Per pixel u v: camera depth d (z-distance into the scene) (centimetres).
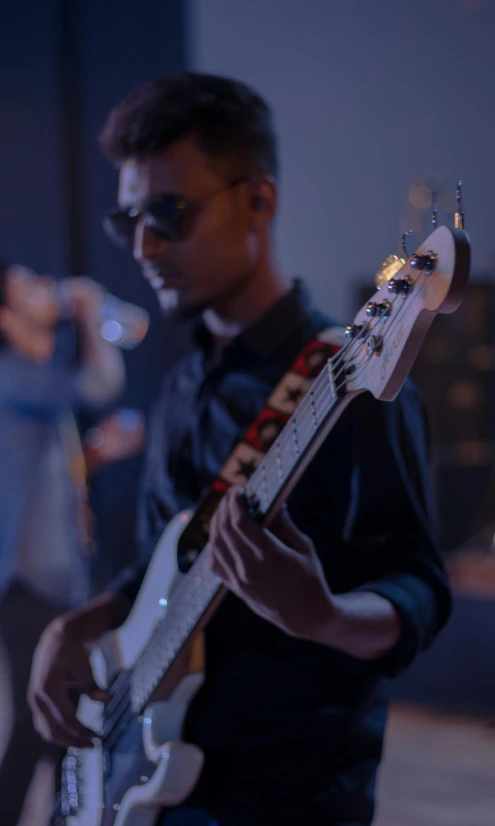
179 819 120
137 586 145
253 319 132
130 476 404
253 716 118
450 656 394
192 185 126
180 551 123
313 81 679
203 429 133
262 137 131
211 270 128
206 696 121
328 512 118
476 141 641
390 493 112
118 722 130
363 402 112
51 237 415
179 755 117
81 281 292
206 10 691
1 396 243
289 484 99
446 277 79
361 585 116
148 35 424
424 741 364
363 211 675
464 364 539
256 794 117
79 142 415
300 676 118
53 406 250
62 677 136
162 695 121
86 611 142
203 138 126
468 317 542
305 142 691
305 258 700
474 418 538
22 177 418
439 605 114
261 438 121
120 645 135
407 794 315
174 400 146
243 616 120
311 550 102
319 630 100
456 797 312
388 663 107
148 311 418
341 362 96
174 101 126
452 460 518
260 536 97
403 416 115
